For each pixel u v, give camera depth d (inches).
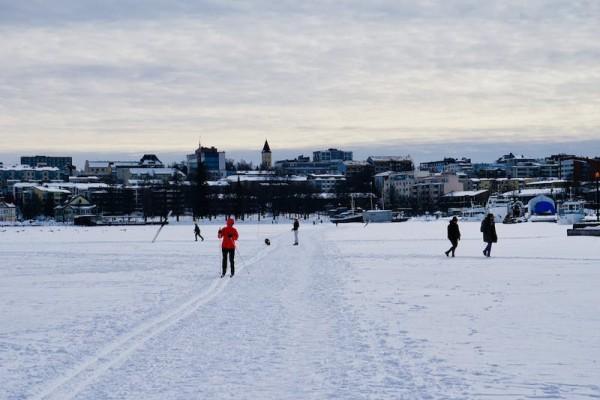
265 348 444.1
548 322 534.9
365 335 485.4
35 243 2401.6
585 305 624.1
